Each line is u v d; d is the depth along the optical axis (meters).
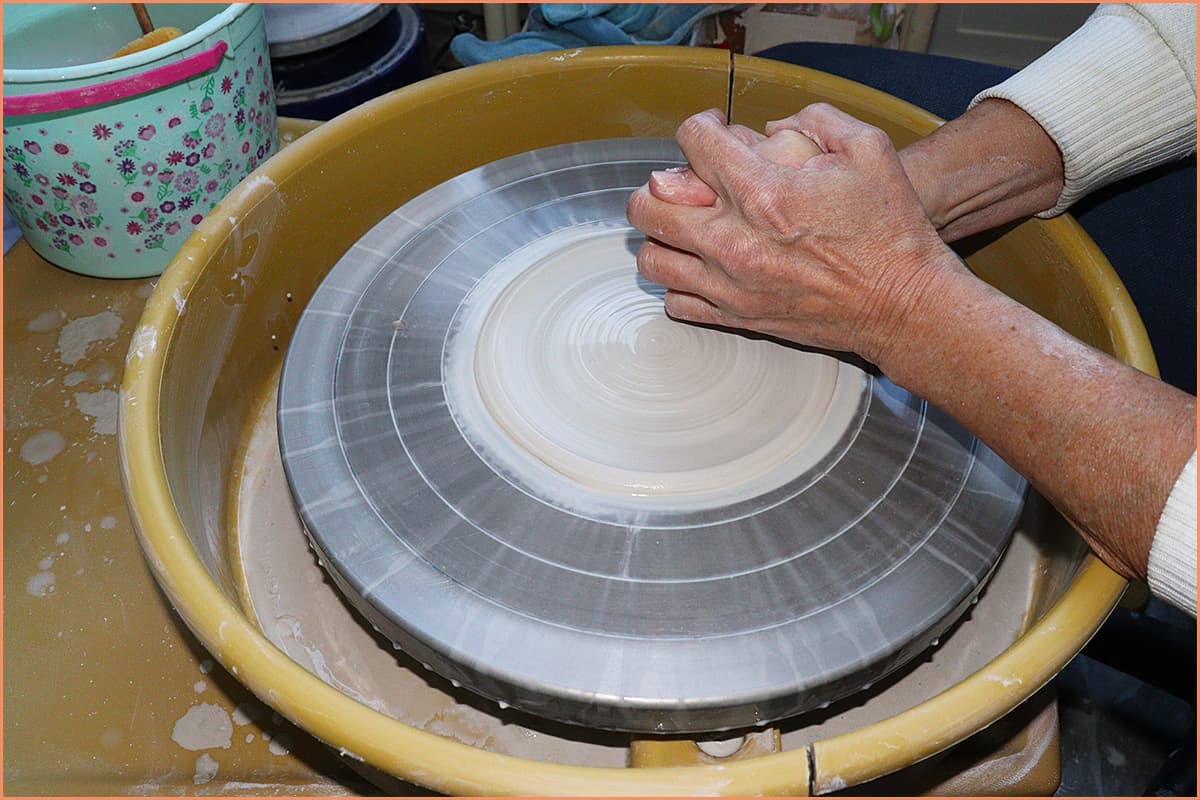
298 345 0.91
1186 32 0.91
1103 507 0.65
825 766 0.60
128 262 1.22
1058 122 0.92
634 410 0.83
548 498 0.77
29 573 0.97
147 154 1.10
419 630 0.70
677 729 0.69
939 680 0.87
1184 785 1.28
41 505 1.02
